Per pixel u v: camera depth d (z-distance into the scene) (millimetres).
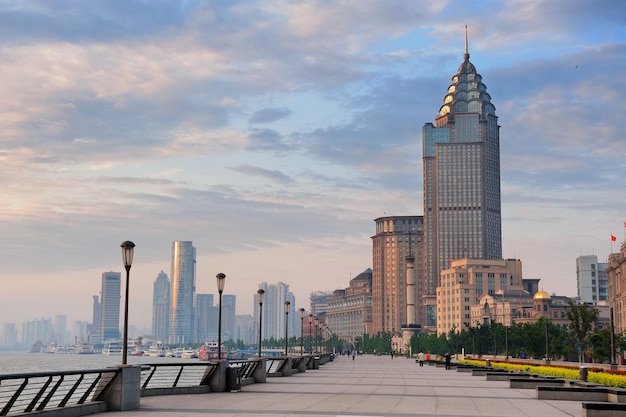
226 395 39188
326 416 28234
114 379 29984
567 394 39031
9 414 24312
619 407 29375
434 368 101000
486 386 52344
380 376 68625
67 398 27719
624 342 138375
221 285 45062
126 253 31578
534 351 166125
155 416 27719
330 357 146750
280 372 67312
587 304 139625
